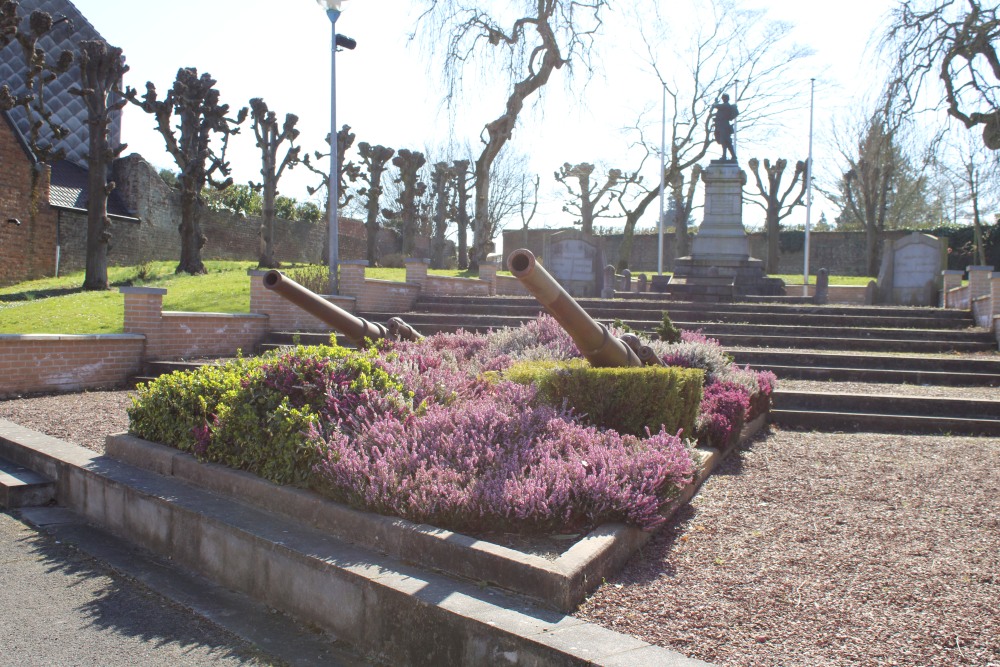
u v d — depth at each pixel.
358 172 29.00
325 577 4.14
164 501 5.34
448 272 26.00
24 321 14.06
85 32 28.86
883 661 3.28
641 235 45.81
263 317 14.42
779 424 9.09
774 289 22.80
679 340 10.39
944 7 14.70
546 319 10.23
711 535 4.96
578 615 3.67
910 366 11.61
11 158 22.69
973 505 5.66
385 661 3.80
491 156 26.47
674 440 5.54
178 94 22.06
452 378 6.50
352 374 5.91
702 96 37.78
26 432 7.82
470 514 4.41
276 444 5.23
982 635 3.54
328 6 16.48
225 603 4.54
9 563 5.14
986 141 15.28
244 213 37.34
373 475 4.63
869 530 5.08
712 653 3.33
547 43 24.66
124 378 11.93
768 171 39.88
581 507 4.57
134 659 3.79
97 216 19.47
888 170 19.30
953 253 37.09
